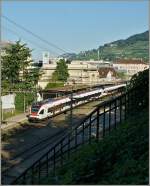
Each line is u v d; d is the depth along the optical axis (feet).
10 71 237.25
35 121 207.00
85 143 91.35
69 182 59.72
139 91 92.12
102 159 63.41
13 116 218.18
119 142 67.77
